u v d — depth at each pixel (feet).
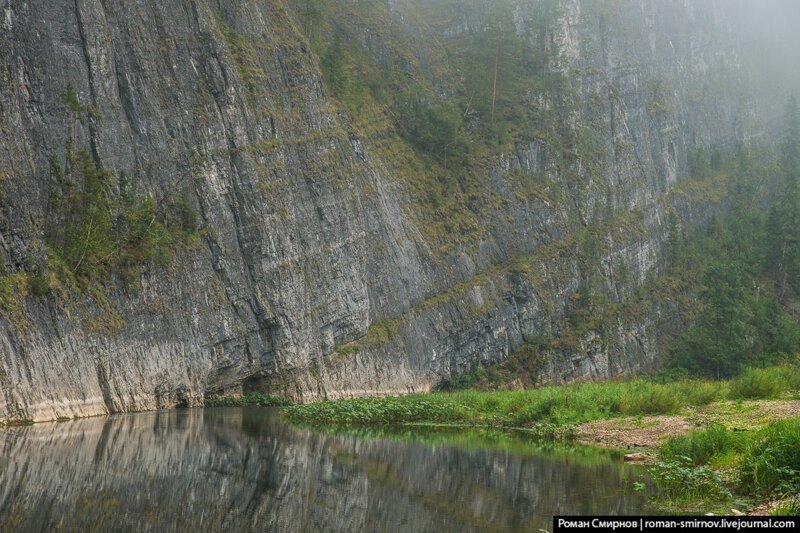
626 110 378.73
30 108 130.93
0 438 95.50
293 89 209.56
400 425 151.23
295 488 78.23
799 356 310.86
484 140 312.29
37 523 58.49
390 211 243.19
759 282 374.22
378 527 64.59
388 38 315.37
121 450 92.99
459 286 264.93
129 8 159.63
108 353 135.33
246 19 199.52
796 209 391.24
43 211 130.31
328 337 203.51
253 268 179.83
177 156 164.86
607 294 326.24
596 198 336.90
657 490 80.69
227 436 114.32
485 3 378.32
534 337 287.07
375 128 265.54
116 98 152.15
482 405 168.76
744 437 90.07
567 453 108.88
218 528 61.26
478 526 65.36
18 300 116.88
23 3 131.44
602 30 381.81
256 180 182.09
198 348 161.38
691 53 464.24
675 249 376.07
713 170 447.42
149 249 149.59
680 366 321.11
